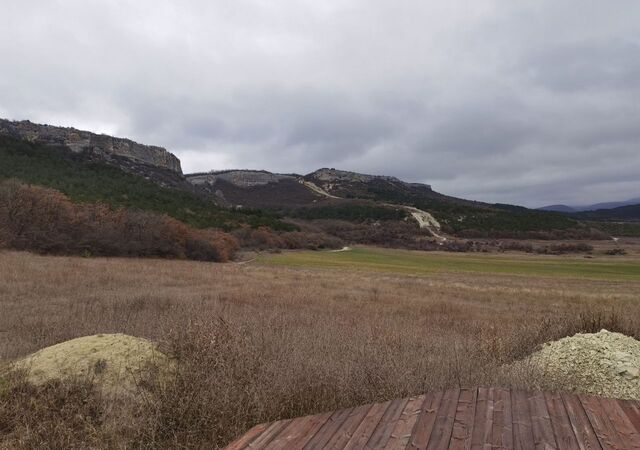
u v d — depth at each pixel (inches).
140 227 1727.4
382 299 723.4
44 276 668.1
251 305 524.7
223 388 165.0
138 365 185.2
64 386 169.0
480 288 1101.7
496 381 192.1
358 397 172.7
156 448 143.9
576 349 265.4
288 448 116.7
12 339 284.4
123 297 506.9
